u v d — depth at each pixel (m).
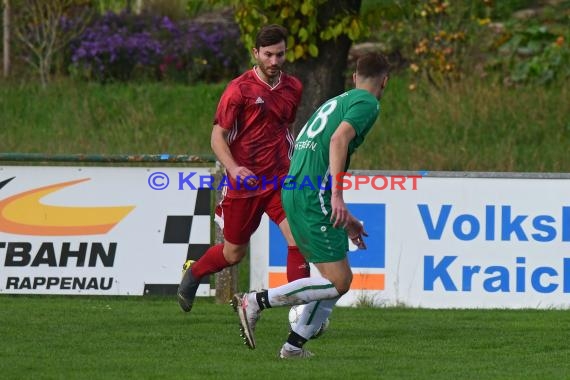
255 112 23.55
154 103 52.00
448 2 50.84
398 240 28.67
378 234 28.70
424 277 28.64
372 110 19.34
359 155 43.72
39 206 29.33
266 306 20.16
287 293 19.98
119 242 29.33
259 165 23.84
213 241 30.80
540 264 28.34
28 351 21.47
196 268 24.53
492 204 28.39
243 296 20.33
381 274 28.78
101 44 56.41
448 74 50.38
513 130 46.19
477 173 28.38
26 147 45.56
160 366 19.78
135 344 22.48
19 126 49.62
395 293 28.73
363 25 35.31
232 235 24.14
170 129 48.91
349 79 53.66
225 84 54.50
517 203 28.34
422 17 50.91
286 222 23.81
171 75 56.59
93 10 57.47
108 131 48.78
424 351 21.95
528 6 62.12
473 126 46.56
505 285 28.45
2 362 20.12
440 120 47.12
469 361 20.70
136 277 29.31
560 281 28.31
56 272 29.34
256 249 28.97
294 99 24.00
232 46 57.50
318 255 19.70
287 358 20.64
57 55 56.94
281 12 34.31
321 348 22.23
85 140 47.03
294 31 34.91
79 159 29.11
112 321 25.66
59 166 29.33
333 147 18.92
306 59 36.50
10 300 28.84
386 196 28.66
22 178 29.33
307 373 18.98
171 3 62.94
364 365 20.00
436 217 28.56
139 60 56.59
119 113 51.09
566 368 19.92
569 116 46.84
